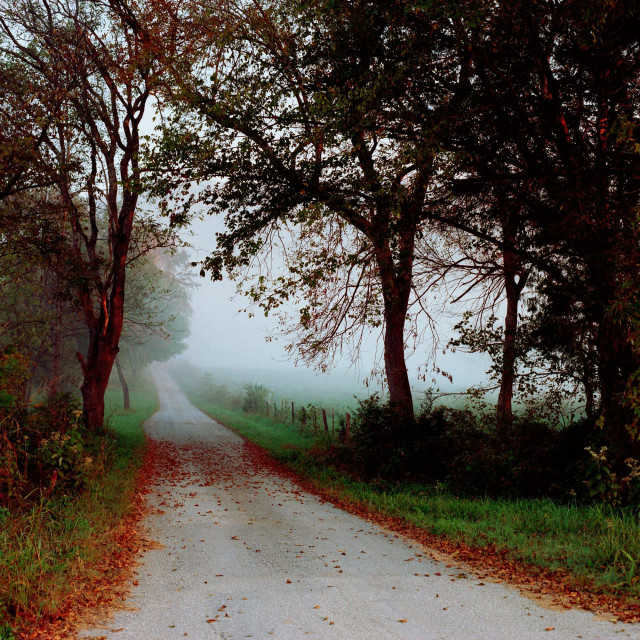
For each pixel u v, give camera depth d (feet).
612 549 21.70
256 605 18.34
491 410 50.42
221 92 37.99
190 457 61.46
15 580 17.85
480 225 42.09
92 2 59.36
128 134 65.82
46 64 58.44
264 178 39.01
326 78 37.11
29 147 52.37
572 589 19.16
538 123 33.83
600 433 33.37
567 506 31.19
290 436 79.97
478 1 28.25
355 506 36.04
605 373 33.76
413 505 34.45
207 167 39.42
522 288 47.73
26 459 30.25
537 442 37.22
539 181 34.37
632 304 26.86
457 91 33.60
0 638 14.73
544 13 29.43
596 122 34.58
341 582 20.75
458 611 17.54
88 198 68.54
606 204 31.76
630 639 15.11
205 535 28.48
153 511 34.22
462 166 36.22
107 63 59.41
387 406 48.96
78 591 19.01
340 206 39.60
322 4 32.86
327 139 36.76
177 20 45.19
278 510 35.22
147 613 17.61
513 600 18.47
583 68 32.89
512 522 28.55
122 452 56.39
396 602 18.45
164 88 43.75
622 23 28.86
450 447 42.98
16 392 35.24
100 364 68.54
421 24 32.30
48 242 58.75
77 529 25.89
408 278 48.44
